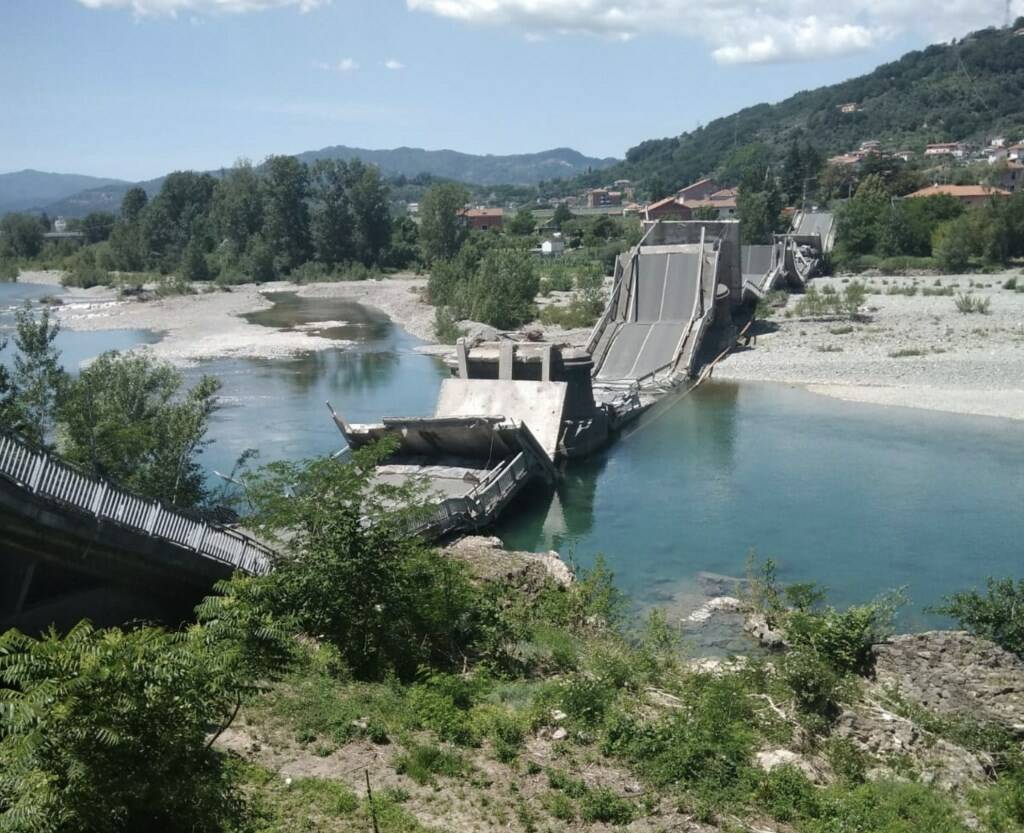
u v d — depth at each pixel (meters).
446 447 36.31
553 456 38.41
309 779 12.41
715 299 63.03
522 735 14.59
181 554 20.02
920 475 38.16
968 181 173.12
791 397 53.75
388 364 68.06
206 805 10.32
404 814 11.82
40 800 8.76
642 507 35.25
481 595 20.38
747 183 195.88
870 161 178.00
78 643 9.80
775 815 12.86
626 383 54.38
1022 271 110.81
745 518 33.59
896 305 85.00
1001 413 47.41
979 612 21.16
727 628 23.62
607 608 22.83
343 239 151.38
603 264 129.88
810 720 16.66
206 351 74.12
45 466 17.05
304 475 18.23
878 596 25.92
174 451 26.53
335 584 16.95
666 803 12.88
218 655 10.70
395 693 15.66
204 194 189.38
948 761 16.02
